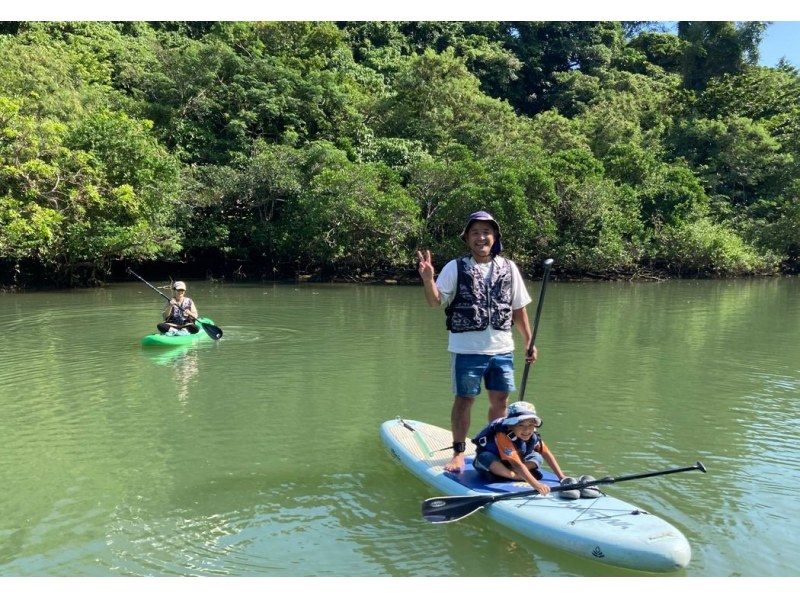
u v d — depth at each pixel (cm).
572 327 1492
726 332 1418
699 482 556
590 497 480
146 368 1016
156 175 2533
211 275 3117
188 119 3347
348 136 3681
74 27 3788
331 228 2911
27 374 974
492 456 514
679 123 4472
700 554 436
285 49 4353
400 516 496
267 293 2373
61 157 2300
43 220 2139
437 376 962
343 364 1048
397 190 2920
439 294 512
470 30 5962
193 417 756
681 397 845
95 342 1262
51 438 683
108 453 638
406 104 4056
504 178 2842
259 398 838
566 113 5400
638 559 412
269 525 483
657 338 1327
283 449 647
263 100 3478
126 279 3017
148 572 419
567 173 3088
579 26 5975
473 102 4025
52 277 2573
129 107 3244
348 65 4544
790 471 584
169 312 1298
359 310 1820
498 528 472
